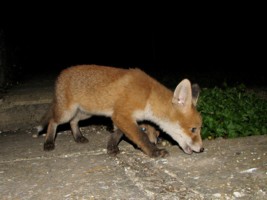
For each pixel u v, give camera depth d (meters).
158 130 1.20
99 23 4.38
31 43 3.30
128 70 1.09
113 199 0.76
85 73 1.12
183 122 1.02
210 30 3.57
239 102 1.38
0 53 1.98
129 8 4.10
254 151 1.00
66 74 1.14
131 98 1.03
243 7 3.32
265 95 1.71
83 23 4.64
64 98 1.13
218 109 1.30
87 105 1.11
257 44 3.18
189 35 3.68
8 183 0.87
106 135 1.26
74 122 1.20
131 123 1.04
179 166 0.93
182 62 3.18
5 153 1.10
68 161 1.01
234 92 1.55
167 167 0.93
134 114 1.04
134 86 1.04
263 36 3.14
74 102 1.13
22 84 2.27
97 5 4.38
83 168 0.94
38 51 3.62
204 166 0.92
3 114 1.56
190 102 1.01
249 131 1.16
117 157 1.02
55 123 1.16
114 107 1.06
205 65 2.92
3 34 2.12
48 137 1.15
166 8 3.72
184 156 1.01
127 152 1.06
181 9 3.70
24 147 1.16
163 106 1.04
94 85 1.09
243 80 2.15
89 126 1.40
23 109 1.61
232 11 3.41
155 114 1.06
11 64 2.31
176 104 1.03
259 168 0.88
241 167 0.89
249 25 3.27
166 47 3.66
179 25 3.70
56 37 4.38
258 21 3.19
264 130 1.16
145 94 1.04
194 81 2.17
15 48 2.52
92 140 1.21
